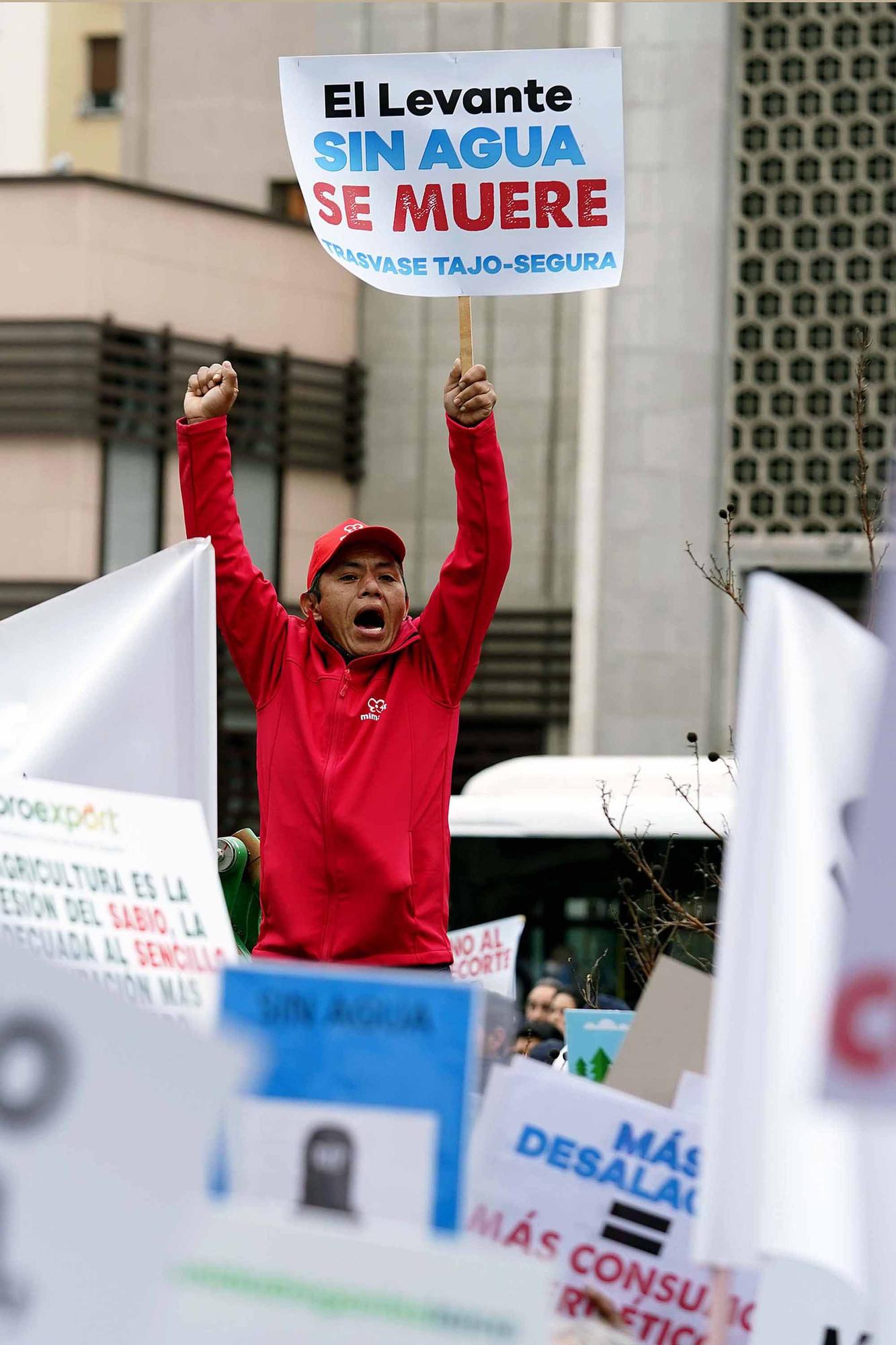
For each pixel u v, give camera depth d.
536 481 29.09
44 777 5.73
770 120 24.22
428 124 6.88
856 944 2.82
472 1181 4.04
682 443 24.39
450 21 28.62
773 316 24.27
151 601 5.93
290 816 6.47
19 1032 2.99
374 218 6.88
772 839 3.62
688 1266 4.01
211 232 29.02
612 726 24.77
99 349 28.11
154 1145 2.96
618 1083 4.70
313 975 3.52
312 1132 3.46
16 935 3.98
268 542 29.27
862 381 9.43
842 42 23.98
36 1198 2.97
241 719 28.12
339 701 6.54
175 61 32.03
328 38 29.08
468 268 6.85
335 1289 2.93
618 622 24.77
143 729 5.88
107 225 28.25
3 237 28.39
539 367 29.19
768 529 24.31
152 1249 2.95
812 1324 3.75
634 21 24.42
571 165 6.85
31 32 39.34
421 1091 3.46
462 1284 2.90
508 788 18.06
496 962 11.29
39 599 28.12
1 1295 2.96
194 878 4.05
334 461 29.73
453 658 6.60
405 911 6.39
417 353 29.77
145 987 3.99
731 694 24.48
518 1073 4.07
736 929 3.59
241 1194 3.46
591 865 17.44
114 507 28.52
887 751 2.86
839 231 24.08
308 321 29.69
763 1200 3.43
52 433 28.14
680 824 17.19
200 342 28.86
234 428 28.86
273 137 31.67
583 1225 4.04
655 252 24.44
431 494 29.62
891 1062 2.78
